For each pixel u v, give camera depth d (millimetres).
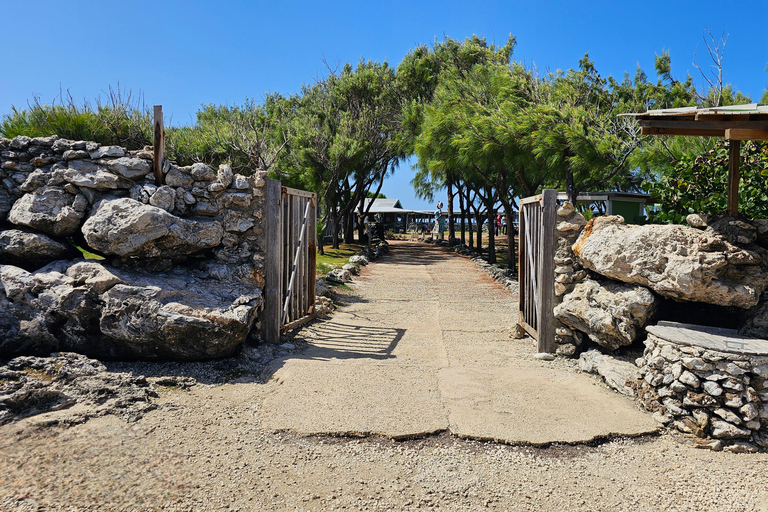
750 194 6004
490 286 13438
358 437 3879
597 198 16859
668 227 5195
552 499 3131
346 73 25438
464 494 3162
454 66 18031
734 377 3867
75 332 5094
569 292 6148
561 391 4879
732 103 11695
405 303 10469
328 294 10211
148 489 3064
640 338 5594
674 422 4105
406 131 21078
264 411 4285
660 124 4996
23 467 3193
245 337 5645
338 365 5555
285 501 3023
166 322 4934
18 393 3887
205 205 6062
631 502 3107
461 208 28406
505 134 11547
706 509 3039
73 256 5723
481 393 4781
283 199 6758
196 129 15727
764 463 3605
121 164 5617
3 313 4898
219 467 3381
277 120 21688
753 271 4805
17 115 10070
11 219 5480
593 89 13164
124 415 4000
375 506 3004
